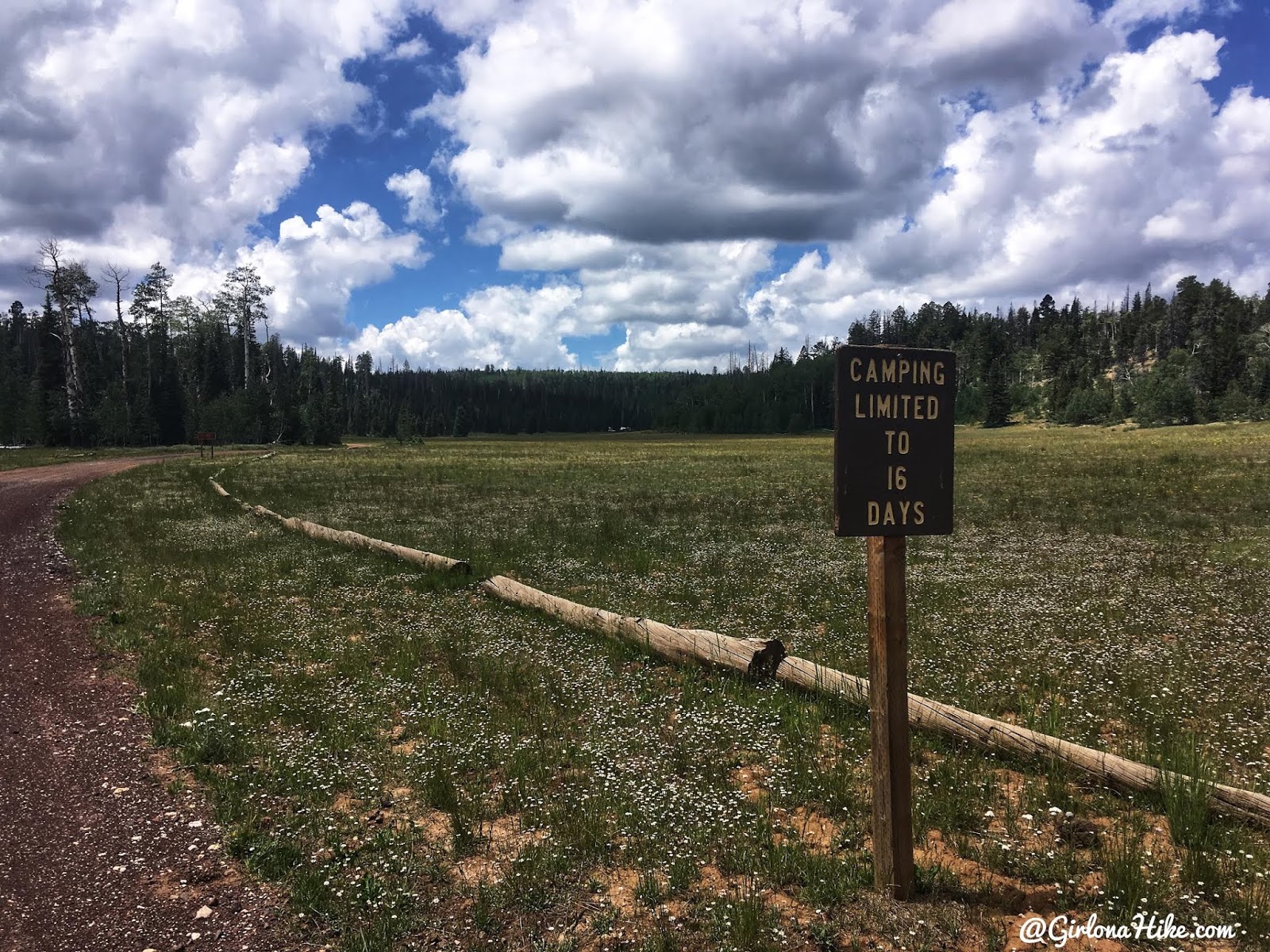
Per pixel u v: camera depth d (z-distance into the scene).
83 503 25.30
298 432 91.50
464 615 11.34
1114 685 7.89
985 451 61.84
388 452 74.81
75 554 16.34
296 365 139.50
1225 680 7.91
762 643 8.16
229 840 5.12
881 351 4.20
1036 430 135.88
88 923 4.27
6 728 7.14
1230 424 100.25
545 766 6.21
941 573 13.88
